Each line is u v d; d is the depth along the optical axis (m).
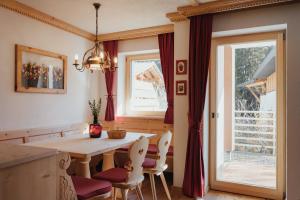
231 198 3.18
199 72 3.19
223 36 3.39
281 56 3.07
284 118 3.07
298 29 2.78
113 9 3.29
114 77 4.57
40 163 1.01
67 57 3.98
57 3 3.09
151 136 3.31
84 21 3.78
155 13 3.44
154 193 2.86
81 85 4.31
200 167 3.17
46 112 3.62
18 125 3.20
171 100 3.98
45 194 1.04
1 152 1.00
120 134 2.97
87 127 4.30
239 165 3.63
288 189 2.82
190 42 3.26
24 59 3.25
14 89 3.15
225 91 3.64
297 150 2.78
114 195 2.66
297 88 2.78
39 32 3.48
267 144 3.40
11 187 0.88
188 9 3.17
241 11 3.05
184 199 3.15
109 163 3.17
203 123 3.31
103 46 4.59
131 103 4.72
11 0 2.98
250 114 3.49
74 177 2.27
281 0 2.74
